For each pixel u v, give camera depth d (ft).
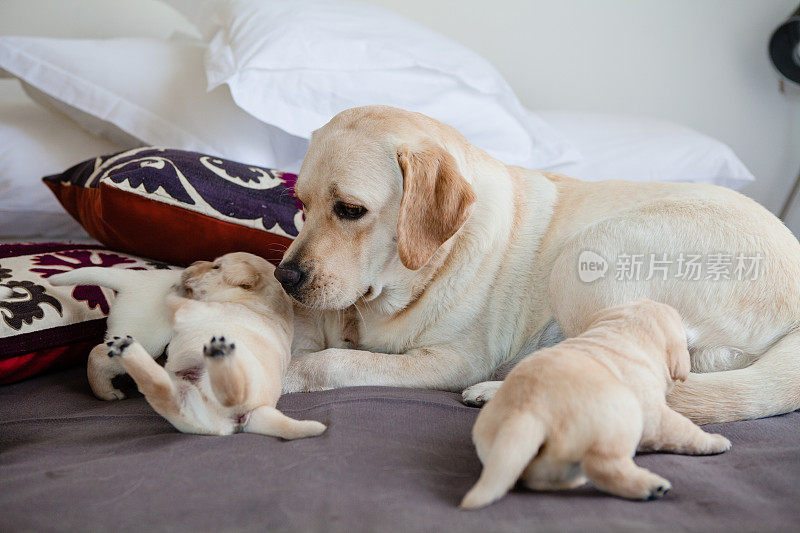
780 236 4.58
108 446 3.57
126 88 7.18
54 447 3.58
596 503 2.94
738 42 10.75
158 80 7.26
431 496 2.98
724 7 10.61
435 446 3.59
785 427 4.00
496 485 2.76
